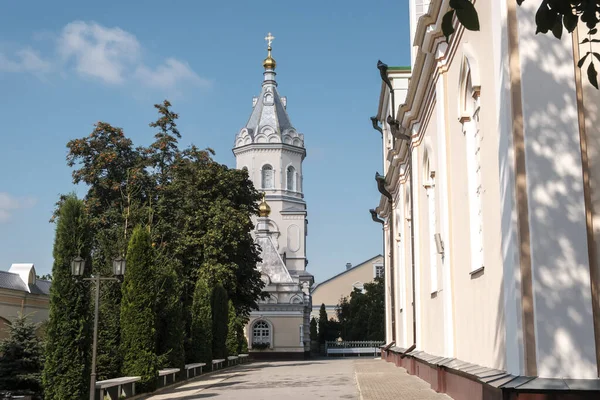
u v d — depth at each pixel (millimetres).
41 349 18578
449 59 14867
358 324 81250
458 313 14477
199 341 29562
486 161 11234
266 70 95750
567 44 9055
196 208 37188
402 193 27031
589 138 9000
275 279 70312
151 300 20469
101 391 16703
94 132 37688
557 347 8492
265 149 90562
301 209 90750
